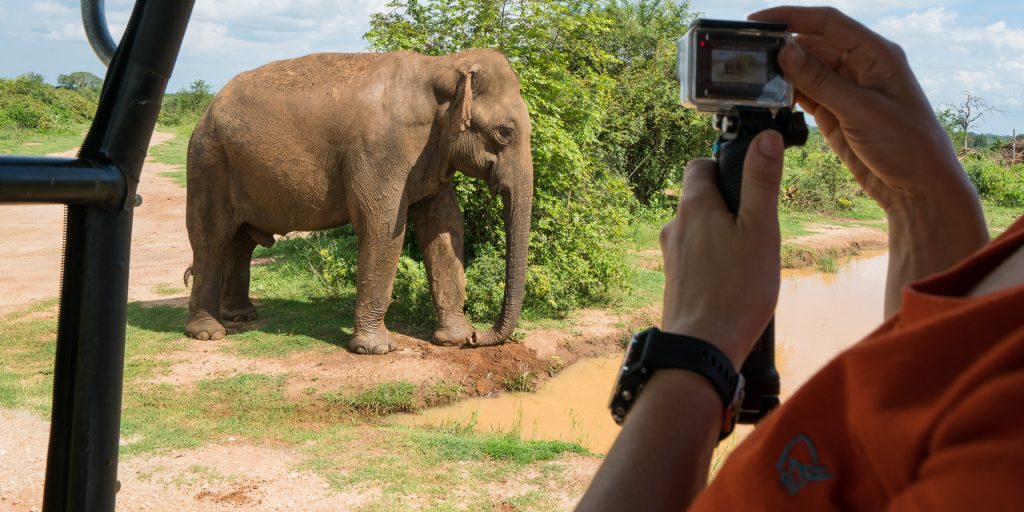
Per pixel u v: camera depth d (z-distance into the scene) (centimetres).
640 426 67
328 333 795
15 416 589
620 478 64
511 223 736
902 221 91
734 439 614
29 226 1576
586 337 837
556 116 988
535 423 657
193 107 6203
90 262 91
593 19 1029
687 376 68
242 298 841
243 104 736
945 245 87
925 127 86
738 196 77
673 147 1920
